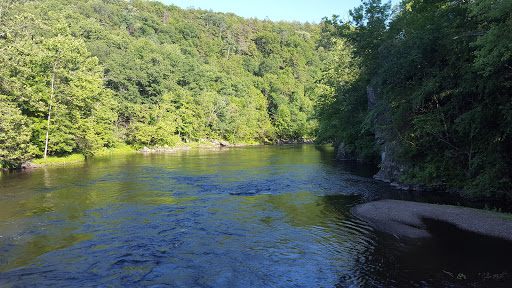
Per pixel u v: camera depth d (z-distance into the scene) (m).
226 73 126.56
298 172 31.55
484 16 14.80
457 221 14.47
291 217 15.54
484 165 18.09
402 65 21.36
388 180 25.62
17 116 29.00
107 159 45.31
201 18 182.25
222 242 12.05
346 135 37.56
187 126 80.62
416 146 22.31
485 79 16.11
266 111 110.69
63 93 39.00
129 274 9.30
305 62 160.88
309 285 8.76
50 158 37.84
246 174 30.00
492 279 8.92
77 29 74.31
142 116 69.75
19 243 11.70
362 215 15.91
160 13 166.62
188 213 16.03
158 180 26.22
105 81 68.44
